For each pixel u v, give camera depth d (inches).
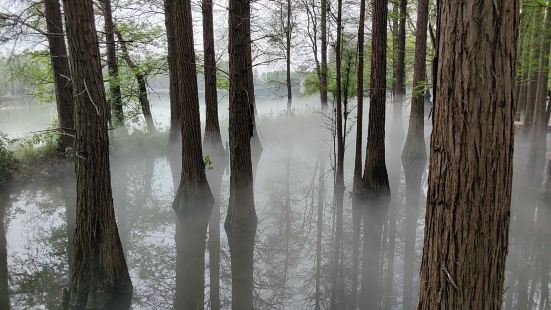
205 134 637.3
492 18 90.0
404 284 271.9
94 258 230.1
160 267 296.5
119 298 238.1
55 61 515.2
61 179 498.0
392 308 242.5
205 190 404.5
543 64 499.8
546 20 458.6
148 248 328.8
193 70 390.0
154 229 369.1
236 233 345.7
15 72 468.4
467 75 92.7
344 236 357.7
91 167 224.5
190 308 243.0
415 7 760.3
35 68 627.8
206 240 346.0
